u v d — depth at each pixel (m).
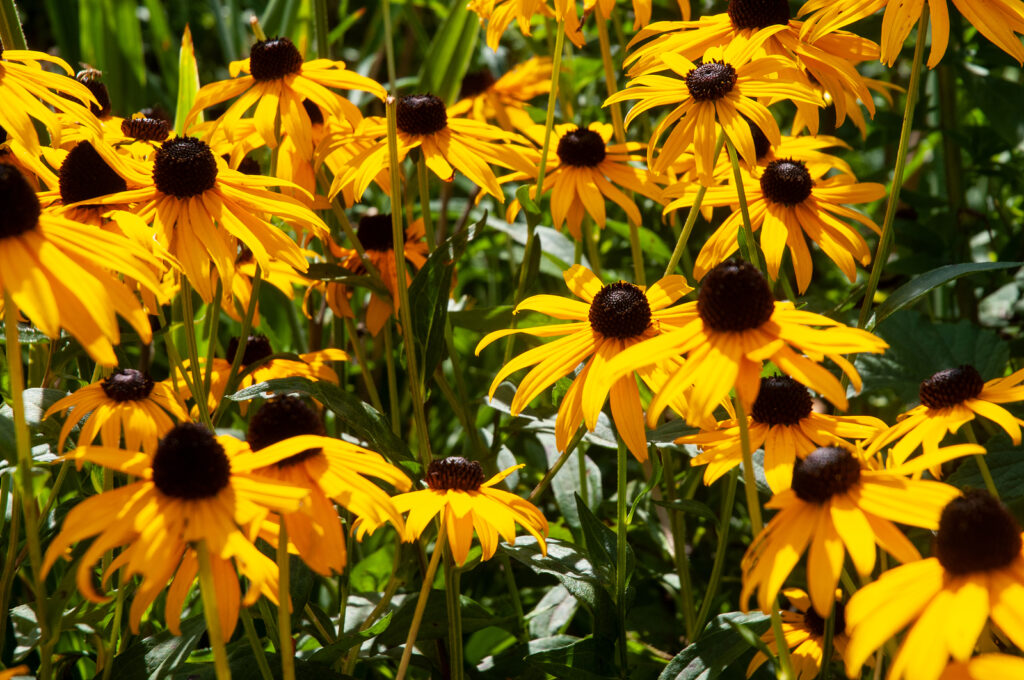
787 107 1.44
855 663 0.99
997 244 1.39
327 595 1.25
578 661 1.11
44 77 1.10
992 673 0.97
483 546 1.07
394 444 1.10
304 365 1.20
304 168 1.21
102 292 1.01
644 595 1.25
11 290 1.00
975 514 0.99
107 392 1.10
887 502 1.01
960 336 1.22
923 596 0.99
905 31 1.11
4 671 1.10
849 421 1.10
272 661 1.08
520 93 1.46
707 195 1.18
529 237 1.18
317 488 1.03
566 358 1.09
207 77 1.99
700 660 1.08
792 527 1.01
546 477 1.12
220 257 1.09
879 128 1.35
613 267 1.37
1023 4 1.11
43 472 1.13
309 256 1.25
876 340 1.03
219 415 1.15
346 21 1.48
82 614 1.09
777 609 1.03
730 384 1.02
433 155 1.18
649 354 1.03
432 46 1.38
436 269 1.14
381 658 1.13
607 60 1.24
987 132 1.36
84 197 1.11
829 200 1.18
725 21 1.19
